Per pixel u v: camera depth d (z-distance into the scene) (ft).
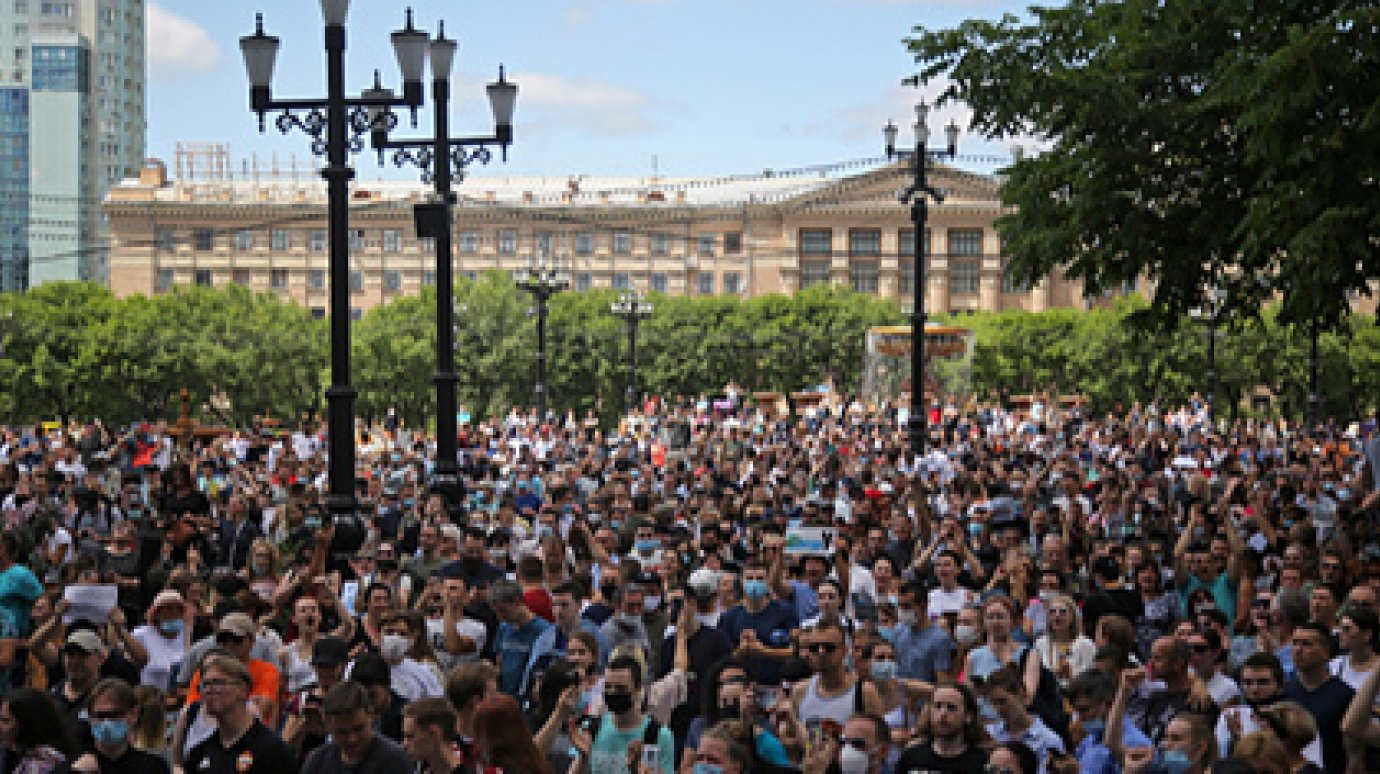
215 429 144.97
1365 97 56.80
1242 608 50.26
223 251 508.94
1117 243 68.80
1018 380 389.80
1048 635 41.68
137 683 38.04
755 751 31.81
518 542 63.16
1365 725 32.68
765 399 238.48
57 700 35.14
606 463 114.73
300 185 537.24
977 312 435.12
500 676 40.73
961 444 130.11
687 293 516.73
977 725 29.63
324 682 34.81
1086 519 73.26
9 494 84.38
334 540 57.88
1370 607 36.68
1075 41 70.03
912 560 61.62
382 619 37.14
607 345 367.86
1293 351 324.19
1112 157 68.03
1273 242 60.34
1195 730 30.17
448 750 29.04
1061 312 396.78
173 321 351.67
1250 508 69.51
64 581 49.01
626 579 42.19
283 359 352.08
